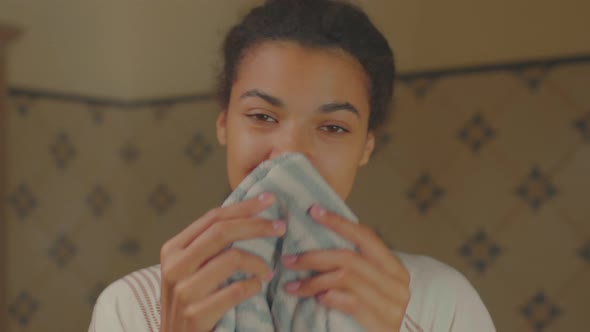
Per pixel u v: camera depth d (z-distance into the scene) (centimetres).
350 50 50
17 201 128
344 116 50
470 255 106
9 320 127
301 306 45
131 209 143
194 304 43
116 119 143
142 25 138
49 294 134
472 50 106
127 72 141
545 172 99
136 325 62
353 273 44
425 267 67
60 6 133
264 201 43
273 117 49
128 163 143
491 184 104
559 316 99
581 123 96
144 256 141
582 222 96
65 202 136
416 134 111
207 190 131
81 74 137
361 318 44
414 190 111
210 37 127
